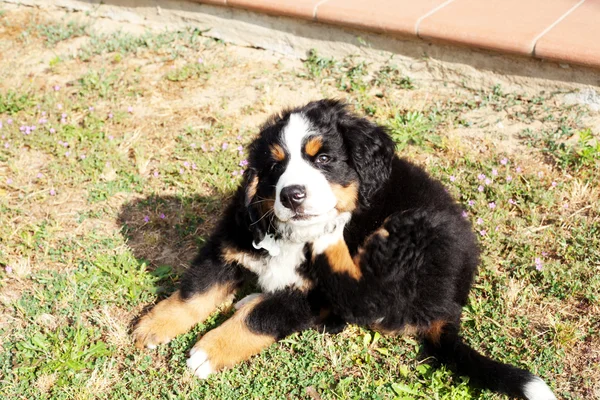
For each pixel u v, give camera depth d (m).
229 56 1.97
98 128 1.74
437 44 1.75
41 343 1.20
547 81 1.67
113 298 1.30
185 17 2.05
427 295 1.19
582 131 1.60
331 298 1.20
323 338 1.23
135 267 1.36
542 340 1.21
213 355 1.16
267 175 1.16
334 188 1.13
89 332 1.23
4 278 1.34
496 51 1.68
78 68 1.97
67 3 2.22
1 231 1.44
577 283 1.29
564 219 1.44
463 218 1.27
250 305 1.20
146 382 1.15
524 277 1.33
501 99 1.72
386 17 1.76
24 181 1.59
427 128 1.65
